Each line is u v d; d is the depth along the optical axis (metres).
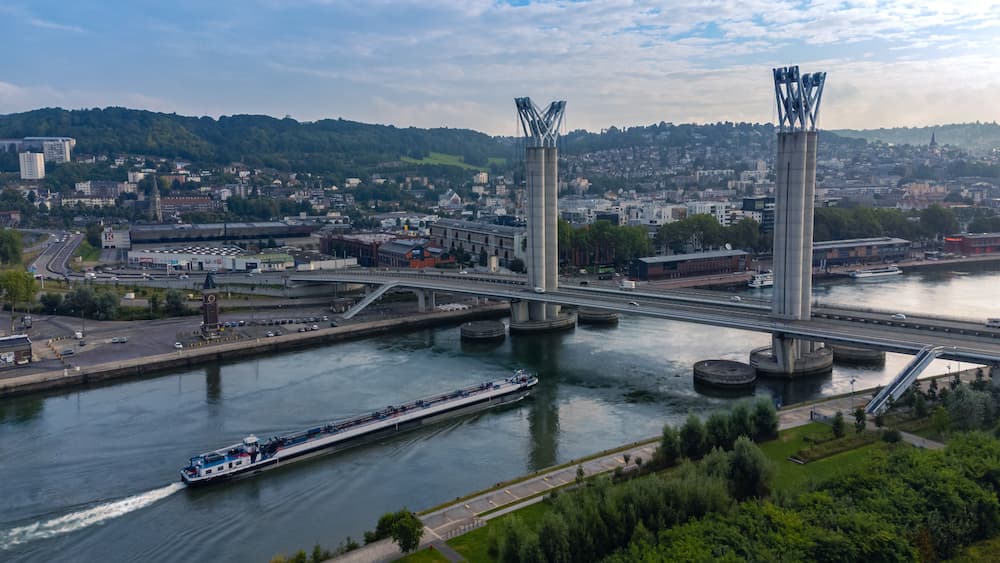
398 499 151.25
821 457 150.88
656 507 117.56
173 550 132.38
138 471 166.38
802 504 118.56
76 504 150.50
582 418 199.00
